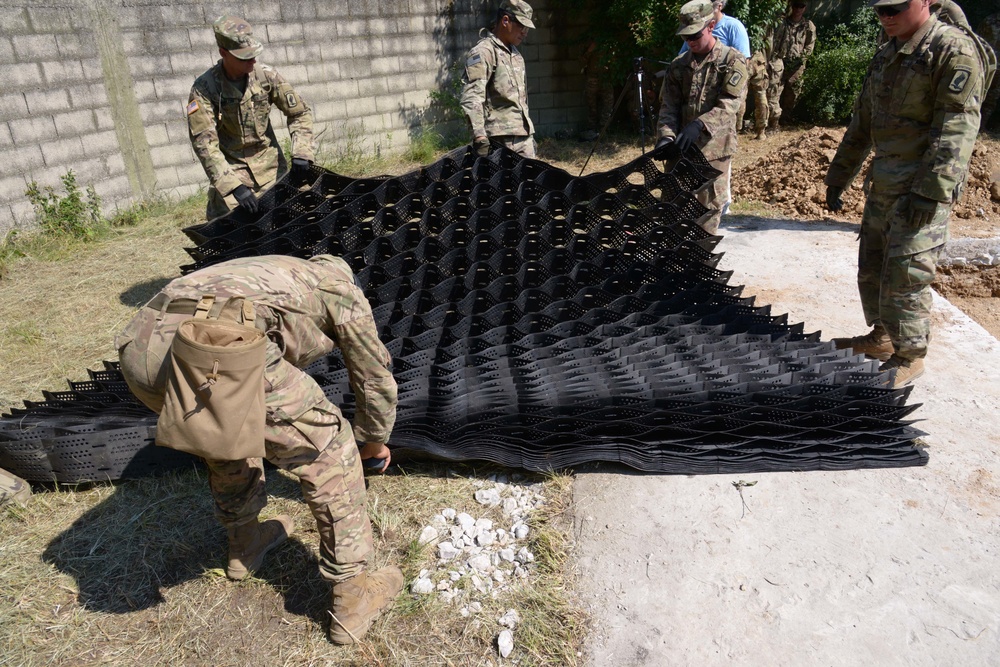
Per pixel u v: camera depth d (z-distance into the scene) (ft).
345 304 6.93
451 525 9.10
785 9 31.09
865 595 7.82
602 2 32.07
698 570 8.24
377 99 30.66
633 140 33.12
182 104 24.57
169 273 18.15
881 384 10.11
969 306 18.65
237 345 5.84
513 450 9.88
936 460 9.89
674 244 13.06
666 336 11.04
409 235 13.43
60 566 8.57
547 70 34.19
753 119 34.32
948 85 9.77
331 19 28.25
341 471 6.87
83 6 21.27
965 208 21.01
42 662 7.35
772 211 21.52
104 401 10.86
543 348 10.82
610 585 8.13
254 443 5.99
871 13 35.70
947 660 7.06
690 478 9.72
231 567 8.20
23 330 14.84
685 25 14.11
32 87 20.16
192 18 24.29
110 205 22.81
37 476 9.71
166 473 10.04
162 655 7.42
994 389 11.56
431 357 10.96
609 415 10.03
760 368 10.42
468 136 33.73
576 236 13.24
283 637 7.59
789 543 8.55
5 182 19.72
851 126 11.80
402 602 7.91
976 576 7.99
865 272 11.87
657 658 7.25
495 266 13.07
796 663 7.12
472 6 32.45
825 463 9.75
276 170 15.43
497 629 7.62
